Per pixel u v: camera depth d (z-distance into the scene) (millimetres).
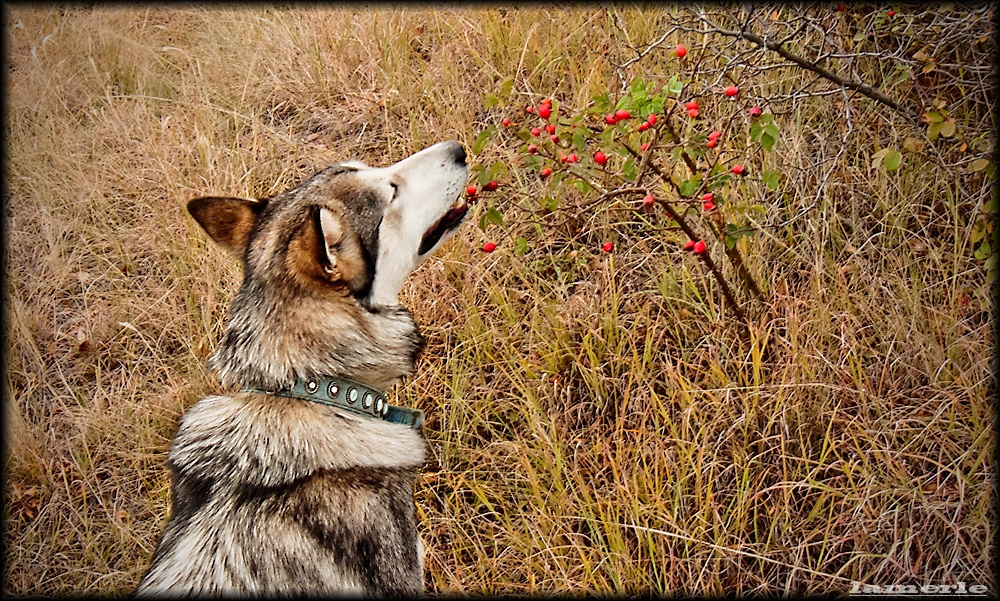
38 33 6406
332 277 2871
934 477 3123
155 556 2781
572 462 3615
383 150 5145
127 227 5199
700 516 3227
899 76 3789
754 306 3674
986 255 3312
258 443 2770
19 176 5449
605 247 3537
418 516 3678
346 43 5742
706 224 3615
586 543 3457
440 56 5438
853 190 3820
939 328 3361
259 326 2906
